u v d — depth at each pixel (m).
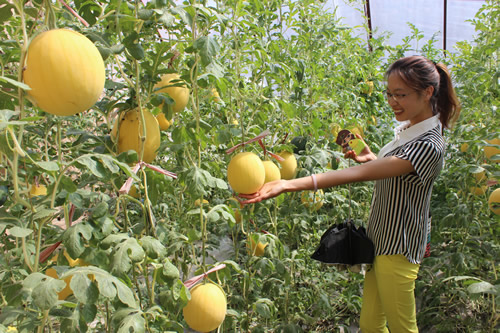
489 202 3.00
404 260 2.24
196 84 1.81
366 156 2.79
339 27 3.76
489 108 3.44
